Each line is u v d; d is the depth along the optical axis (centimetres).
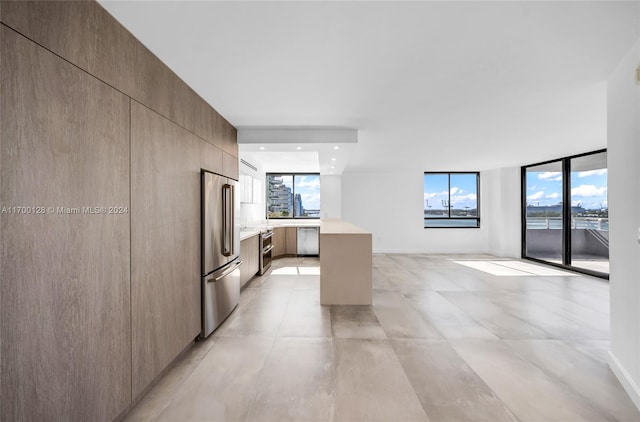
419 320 332
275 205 847
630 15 160
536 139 457
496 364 237
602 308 371
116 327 167
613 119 222
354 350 261
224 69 228
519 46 194
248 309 369
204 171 284
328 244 389
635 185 192
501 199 779
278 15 162
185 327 251
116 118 167
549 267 628
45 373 126
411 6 155
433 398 194
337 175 758
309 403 189
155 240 206
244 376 220
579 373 224
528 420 174
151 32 179
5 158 110
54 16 129
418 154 584
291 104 305
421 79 246
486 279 527
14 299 114
